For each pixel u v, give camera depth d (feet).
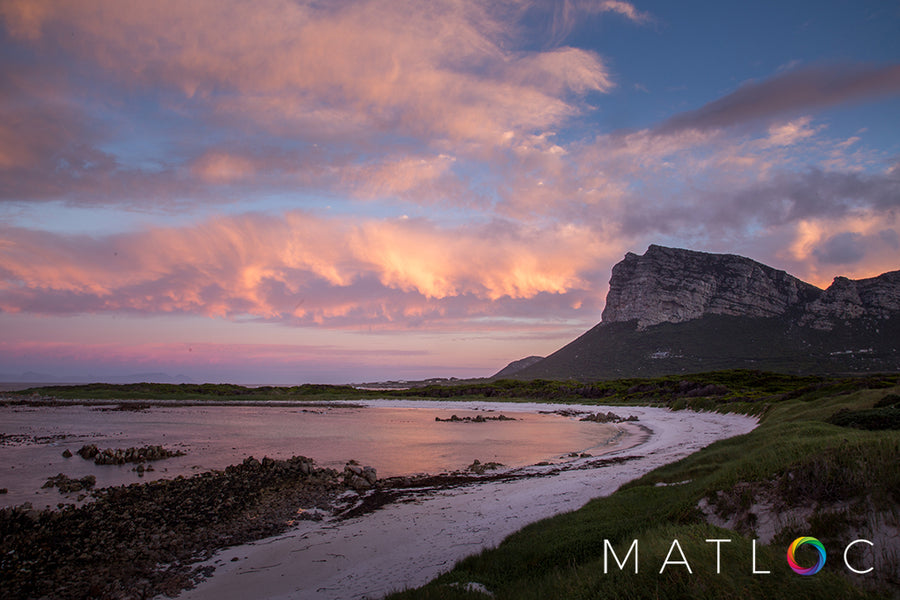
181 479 99.09
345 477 101.04
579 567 37.19
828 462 38.83
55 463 121.49
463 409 379.76
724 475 48.91
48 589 48.24
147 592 47.14
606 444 161.27
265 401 447.83
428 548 55.52
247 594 45.70
